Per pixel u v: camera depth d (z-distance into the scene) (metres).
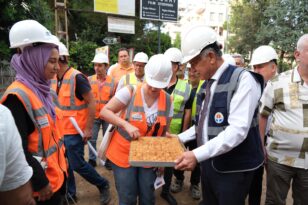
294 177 2.58
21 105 1.67
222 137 1.78
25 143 1.64
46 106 1.88
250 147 1.95
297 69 2.46
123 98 2.36
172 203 3.50
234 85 1.83
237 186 1.97
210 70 1.92
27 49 1.78
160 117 2.42
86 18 19.56
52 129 1.92
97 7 11.14
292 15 16.61
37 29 1.77
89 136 3.34
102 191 3.45
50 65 1.85
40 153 1.79
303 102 2.37
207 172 2.13
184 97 3.39
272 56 3.08
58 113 3.21
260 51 3.14
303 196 2.54
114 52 17.16
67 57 3.30
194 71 2.09
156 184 2.44
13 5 8.69
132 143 2.21
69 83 3.20
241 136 1.76
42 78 1.87
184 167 1.80
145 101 2.39
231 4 27.17
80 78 3.21
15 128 1.12
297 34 16.23
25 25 1.76
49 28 10.59
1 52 8.78
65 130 3.22
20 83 1.75
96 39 19.44
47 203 1.88
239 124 1.76
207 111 2.02
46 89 1.89
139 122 2.37
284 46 17.05
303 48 2.30
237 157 1.94
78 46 16.02
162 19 12.31
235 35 25.55
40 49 1.79
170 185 3.83
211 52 1.86
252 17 23.48
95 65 4.91
